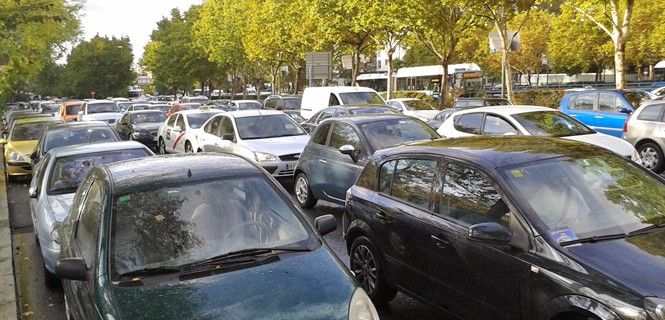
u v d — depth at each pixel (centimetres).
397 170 563
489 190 454
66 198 762
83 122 1366
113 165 503
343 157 970
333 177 992
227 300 354
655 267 361
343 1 2827
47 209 738
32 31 2356
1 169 1712
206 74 6588
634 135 1357
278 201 456
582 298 361
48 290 704
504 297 418
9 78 1105
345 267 405
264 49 4403
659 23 3681
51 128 1309
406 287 526
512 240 412
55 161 844
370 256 579
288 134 1391
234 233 422
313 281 374
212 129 1522
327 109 1844
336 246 815
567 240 397
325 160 1017
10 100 6425
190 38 6481
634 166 498
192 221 424
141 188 443
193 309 346
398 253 533
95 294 373
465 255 451
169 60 6644
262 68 5597
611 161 493
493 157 477
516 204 426
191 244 408
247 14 4788
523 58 5388
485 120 1166
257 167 488
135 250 401
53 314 629
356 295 365
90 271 399
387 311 571
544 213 420
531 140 536
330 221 476
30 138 1677
